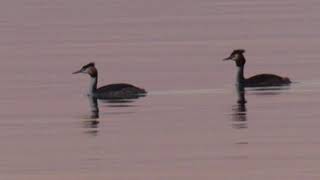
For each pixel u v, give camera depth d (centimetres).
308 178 3484
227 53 6812
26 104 4975
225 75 5806
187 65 6256
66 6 10362
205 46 7194
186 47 7150
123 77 5834
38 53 6969
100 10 9919
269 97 5022
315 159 3731
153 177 3553
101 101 5016
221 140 4075
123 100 5028
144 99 5044
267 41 7412
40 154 3912
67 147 4009
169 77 5766
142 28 8362
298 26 8300
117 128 4347
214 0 10675
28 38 7862
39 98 5141
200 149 3938
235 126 4344
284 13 9331
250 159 3759
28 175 3606
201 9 9844
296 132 4191
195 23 8656
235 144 4003
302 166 3638
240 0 10644
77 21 9000
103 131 4297
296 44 7194
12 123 4516
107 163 3750
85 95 5191
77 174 3606
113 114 4662
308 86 5319
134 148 3975
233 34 7881
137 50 7019
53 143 4088
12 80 5772
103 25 8625
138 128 4341
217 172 3597
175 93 5206
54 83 5628
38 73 6009
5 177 3588
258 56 6656
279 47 7075
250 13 9388
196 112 4669
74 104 4947
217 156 3816
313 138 4066
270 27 8288
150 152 3909
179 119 4516
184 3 10406
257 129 4266
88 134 4247
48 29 8419
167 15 9369
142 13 9594
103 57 6694
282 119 4459
